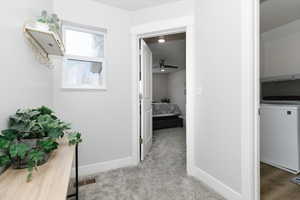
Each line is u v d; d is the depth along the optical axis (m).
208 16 1.73
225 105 1.54
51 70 1.77
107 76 2.15
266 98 2.92
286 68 2.78
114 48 2.19
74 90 1.95
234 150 1.45
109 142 2.18
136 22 2.27
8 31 0.98
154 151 2.89
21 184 0.69
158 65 5.77
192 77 1.99
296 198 1.52
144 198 1.53
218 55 1.61
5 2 0.95
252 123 1.32
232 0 1.44
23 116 0.95
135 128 2.33
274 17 2.54
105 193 1.62
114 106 2.21
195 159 1.98
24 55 1.15
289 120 2.09
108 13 2.13
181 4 2.02
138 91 2.38
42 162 0.88
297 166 2.02
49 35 1.16
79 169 1.99
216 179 1.65
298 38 2.62
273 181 1.83
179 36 2.96
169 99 7.41
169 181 1.85
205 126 1.81
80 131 1.99
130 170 2.14
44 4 1.58
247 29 1.32
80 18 1.97
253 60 1.32
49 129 0.97
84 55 2.09
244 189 1.36
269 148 2.30
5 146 0.77
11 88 1.00
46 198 0.59
